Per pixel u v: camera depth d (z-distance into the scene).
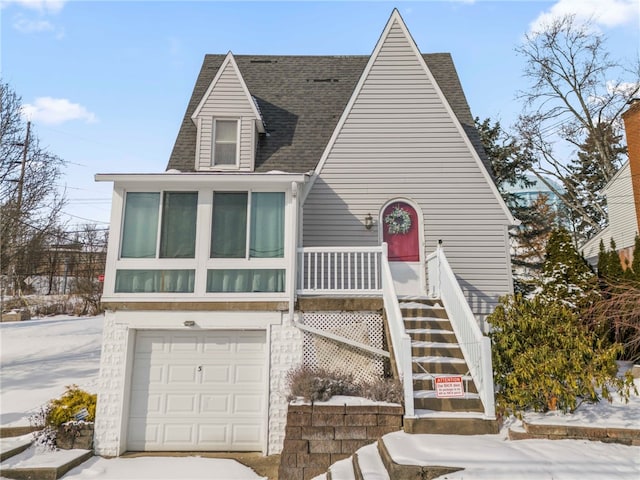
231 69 10.42
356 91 10.26
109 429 7.15
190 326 7.60
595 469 3.88
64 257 29.67
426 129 10.09
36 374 10.15
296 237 7.91
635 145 14.73
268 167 10.15
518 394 5.18
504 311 6.06
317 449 5.50
